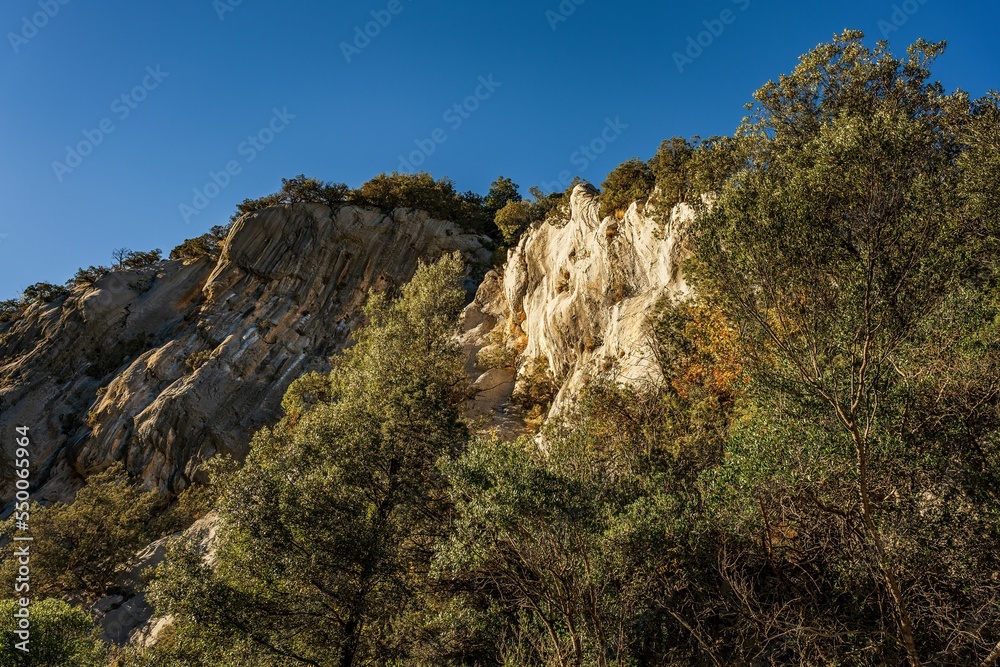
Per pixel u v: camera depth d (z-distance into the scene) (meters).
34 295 72.62
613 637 9.84
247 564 15.47
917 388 9.02
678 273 23.48
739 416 12.98
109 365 56.44
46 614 17.56
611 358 24.08
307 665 14.63
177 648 16.94
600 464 13.62
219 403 47.97
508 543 9.73
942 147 14.48
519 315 37.84
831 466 8.88
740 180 10.93
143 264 71.69
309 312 56.31
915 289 8.76
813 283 9.17
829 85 18.84
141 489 43.94
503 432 26.83
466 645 12.96
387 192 63.34
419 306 25.78
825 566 9.77
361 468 17.72
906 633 7.55
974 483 8.48
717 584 10.34
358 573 15.86
